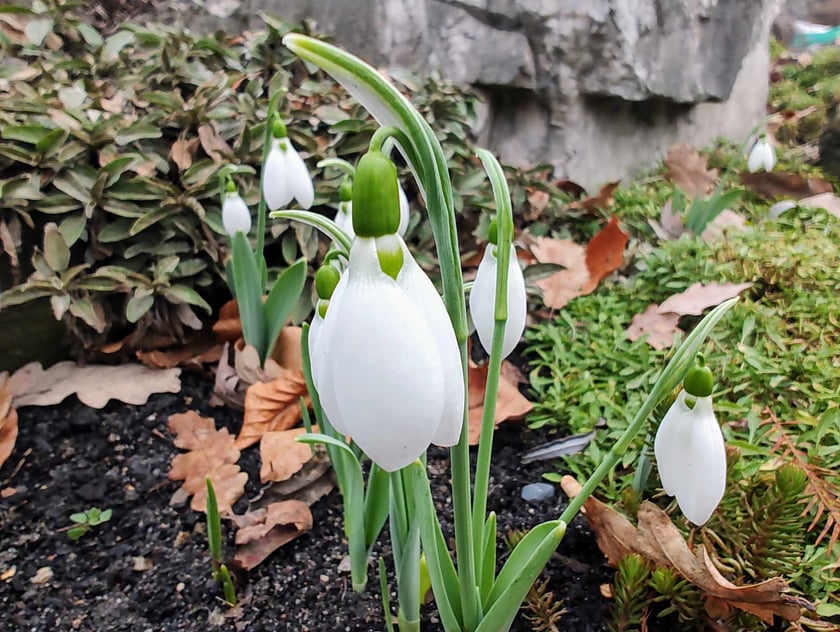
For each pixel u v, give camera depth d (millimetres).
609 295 309
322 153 299
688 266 301
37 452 236
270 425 238
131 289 266
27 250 265
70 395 259
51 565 199
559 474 222
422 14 395
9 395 244
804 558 170
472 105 371
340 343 83
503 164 371
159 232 274
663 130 483
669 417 120
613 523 166
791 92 661
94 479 227
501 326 117
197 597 188
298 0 396
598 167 449
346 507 181
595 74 419
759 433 210
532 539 129
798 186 425
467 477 117
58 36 340
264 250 307
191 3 398
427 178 94
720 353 247
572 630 168
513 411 240
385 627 176
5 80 287
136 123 273
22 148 254
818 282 283
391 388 81
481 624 128
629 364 257
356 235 83
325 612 182
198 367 274
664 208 370
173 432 245
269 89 324
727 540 172
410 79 357
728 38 467
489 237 124
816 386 225
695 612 158
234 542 203
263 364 257
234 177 286
